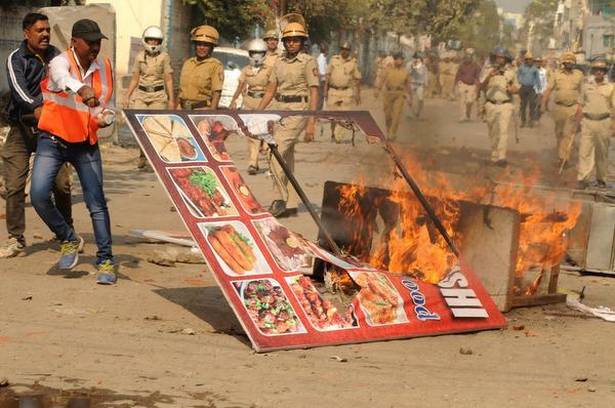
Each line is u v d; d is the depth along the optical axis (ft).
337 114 30.66
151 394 21.83
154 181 59.00
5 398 21.20
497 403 22.43
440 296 28.63
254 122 29.43
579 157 66.44
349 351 25.89
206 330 27.30
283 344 25.54
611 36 122.42
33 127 34.22
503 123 73.97
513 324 29.84
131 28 118.01
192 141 28.17
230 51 117.91
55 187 35.45
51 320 27.35
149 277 33.53
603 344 28.17
